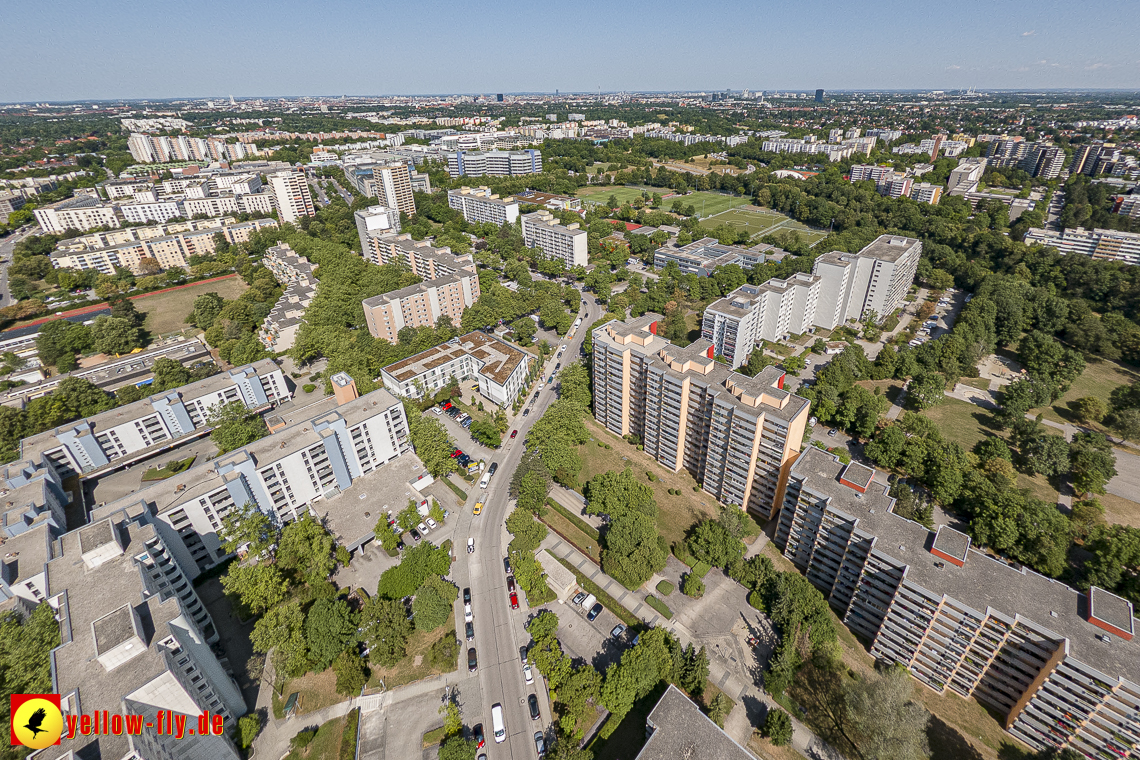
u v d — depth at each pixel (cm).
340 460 16638
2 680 10444
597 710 11638
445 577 14750
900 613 11588
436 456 17788
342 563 15000
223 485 14462
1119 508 16412
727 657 12581
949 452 17088
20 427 18962
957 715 11400
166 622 9819
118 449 18750
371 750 10900
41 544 13012
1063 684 9725
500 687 12112
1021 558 14175
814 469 14025
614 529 14725
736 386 15812
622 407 19625
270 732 11256
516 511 15688
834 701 11656
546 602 14075
